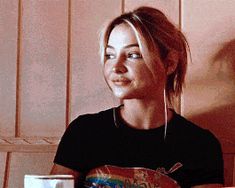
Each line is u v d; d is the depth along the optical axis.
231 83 1.41
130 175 1.15
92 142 1.19
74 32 1.44
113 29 1.17
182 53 1.23
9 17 1.43
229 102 1.41
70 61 1.43
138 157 1.17
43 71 1.43
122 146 1.18
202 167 1.19
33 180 0.90
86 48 1.43
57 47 1.43
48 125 1.43
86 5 1.44
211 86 1.42
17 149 1.40
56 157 1.22
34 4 1.44
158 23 1.17
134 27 1.14
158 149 1.17
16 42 1.43
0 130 1.43
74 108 1.43
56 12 1.44
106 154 1.18
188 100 1.41
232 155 1.40
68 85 1.43
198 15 1.42
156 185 1.15
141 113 1.19
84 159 1.19
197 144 1.20
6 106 1.43
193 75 1.42
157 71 1.16
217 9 1.42
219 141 1.36
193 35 1.42
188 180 1.19
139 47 1.14
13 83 1.43
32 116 1.43
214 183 1.20
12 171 1.39
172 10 1.43
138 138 1.18
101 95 1.42
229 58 1.42
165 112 1.20
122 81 1.15
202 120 1.41
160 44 1.16
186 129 1.20
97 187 1.15
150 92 1.17
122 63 1.15
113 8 1.43
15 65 1.43
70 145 1.21
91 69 1.43
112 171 1.16
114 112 1.22
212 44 1.42
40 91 1.43
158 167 1.17
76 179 1.20
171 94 1.27
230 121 1.41
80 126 1.22
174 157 1.18
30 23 1.44
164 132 1.18
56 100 1.43
